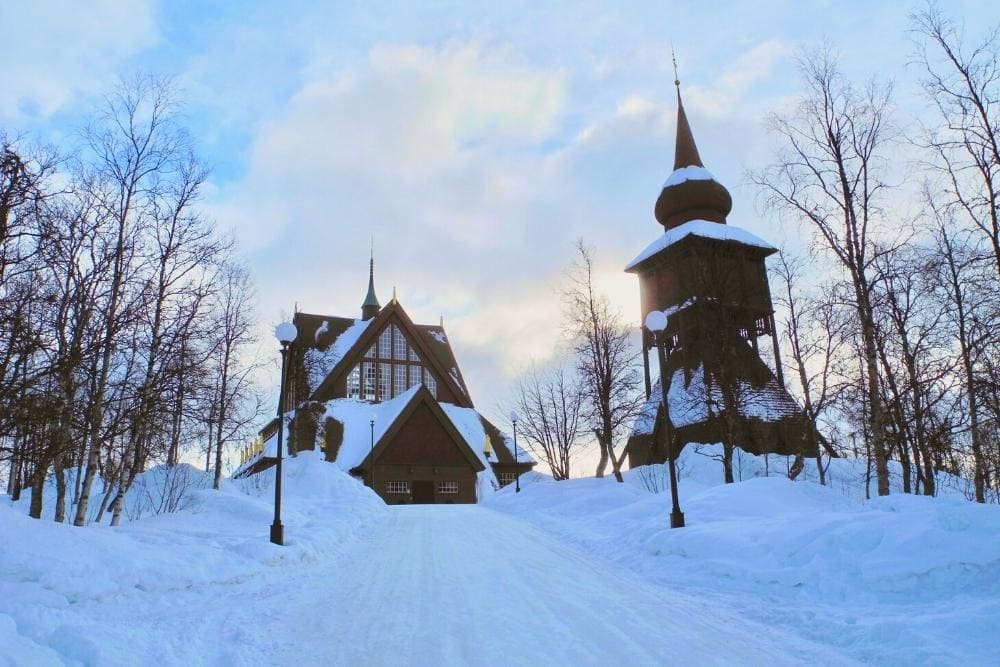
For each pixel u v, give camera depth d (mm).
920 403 23469
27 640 6555
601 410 33844
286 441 56500
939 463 25375
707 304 35562
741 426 39844
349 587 11812
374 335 65625
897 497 13188
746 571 11477
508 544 17828
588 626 8859
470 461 56000
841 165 20109
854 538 10930
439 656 7598
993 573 8922
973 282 18219
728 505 17516
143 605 9594
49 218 15352
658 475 37375
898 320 22641
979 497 20875
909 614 8492
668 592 11234
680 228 49688
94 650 6820
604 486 28250
